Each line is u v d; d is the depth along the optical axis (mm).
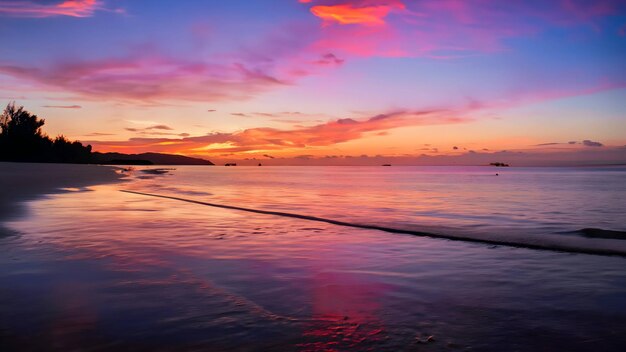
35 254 8297
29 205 17359
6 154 81812
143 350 4098
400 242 10570
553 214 18234
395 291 6277
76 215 14516
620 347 4293
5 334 4438
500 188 41250
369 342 4359
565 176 89938
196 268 7461
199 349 4137
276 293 6059
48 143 92875
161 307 5312
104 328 4621
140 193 26438
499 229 13414
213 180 59344
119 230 11500
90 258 8008
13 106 85188
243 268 7551
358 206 21281
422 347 4254
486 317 5168
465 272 7520
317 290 6246
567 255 9109
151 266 7480
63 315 4984
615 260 8641
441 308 5504
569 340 4469
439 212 18688
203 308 5305
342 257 8680
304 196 28547
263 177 79688
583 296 6098
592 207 21578
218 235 11094
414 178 76688
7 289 5980
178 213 15969
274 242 10266
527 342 4414
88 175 49438
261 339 4395
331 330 4672
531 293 6246
